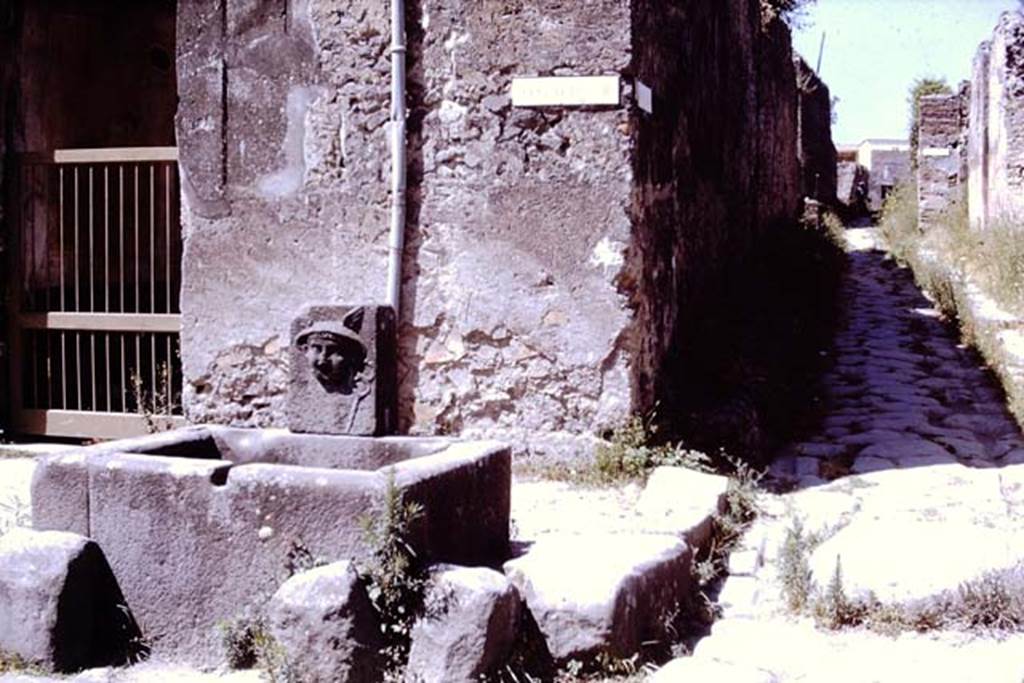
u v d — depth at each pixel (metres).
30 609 4.45
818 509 6.53
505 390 7.25
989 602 4.60
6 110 8.72
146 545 4.63
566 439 7.14
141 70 10.41
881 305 15.30
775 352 9.91
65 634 4.46
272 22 7.60
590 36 7.04
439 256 7.34
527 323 7.20
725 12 11.58
